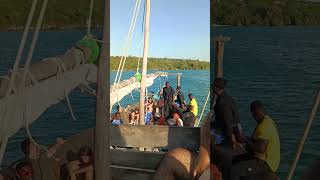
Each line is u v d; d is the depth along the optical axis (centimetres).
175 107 1051
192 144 444
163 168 429
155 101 1215
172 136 457
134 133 476
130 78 1312
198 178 414
